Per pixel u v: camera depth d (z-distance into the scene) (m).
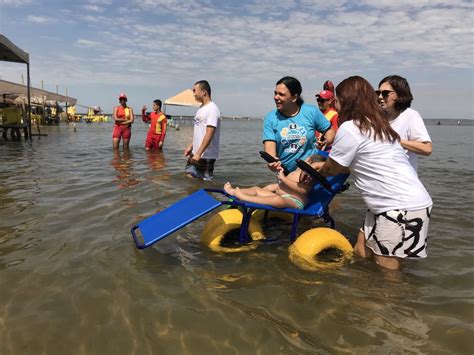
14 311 3.01
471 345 2.66
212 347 2.64
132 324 2.87
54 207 5.62
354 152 3.63
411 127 4.20
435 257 4.16
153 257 4.02
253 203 4.26
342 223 5.30
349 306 3.15
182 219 4.06
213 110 7.36
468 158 13.62
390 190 3.56
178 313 3.02
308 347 2.64
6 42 14.17
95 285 3.41
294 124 5.04
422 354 2.57
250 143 19.00
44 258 3.92
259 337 2.75
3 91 31.53
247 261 3.98
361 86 3.66
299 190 4.45
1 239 4.39
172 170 8.86
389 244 3.62
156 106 13.16
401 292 3.39
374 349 2.62
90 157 11.13
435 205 6.39
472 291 3.43
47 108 40.09
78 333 2.76
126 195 6.36
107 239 4.44
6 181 7.37
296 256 4.02
